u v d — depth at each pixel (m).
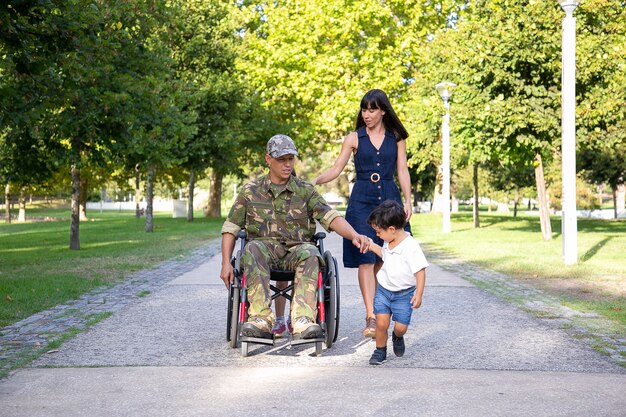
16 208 85.19
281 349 5.96
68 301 8.88
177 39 32.88
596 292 9.55
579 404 4.20
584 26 20.03
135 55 16.19
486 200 109.88
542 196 21.09
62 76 11.77
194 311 8.09
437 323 7.25
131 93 15.82
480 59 19.84
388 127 6.55
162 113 17.50
